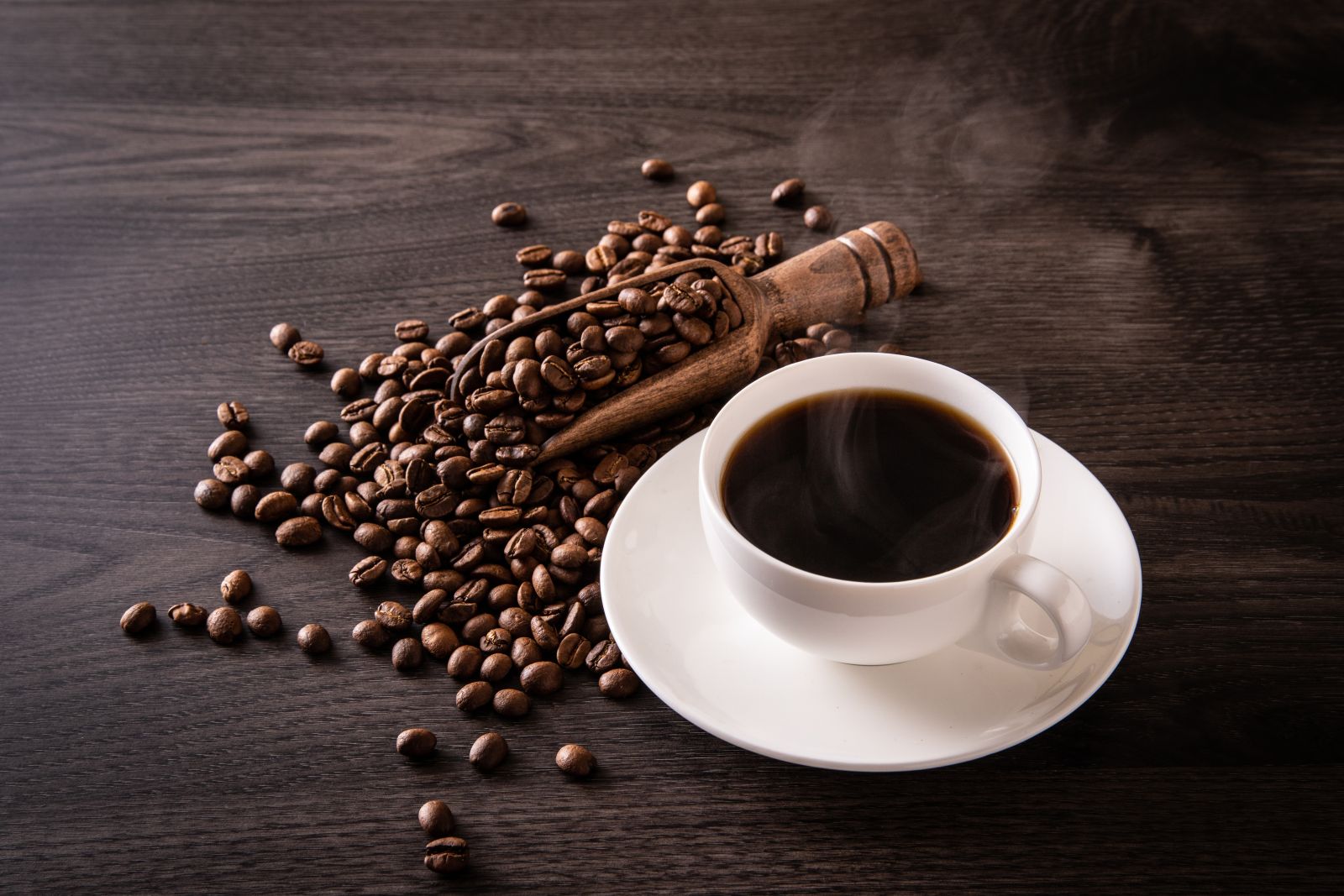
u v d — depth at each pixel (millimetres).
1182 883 535
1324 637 586
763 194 768
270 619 614
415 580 621
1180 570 607
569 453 648
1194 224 738
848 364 574
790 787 563
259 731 587
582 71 847
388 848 556
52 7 936
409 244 759
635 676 588
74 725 592
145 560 643
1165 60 825
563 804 563
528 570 621
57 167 811
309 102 841
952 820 552
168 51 879
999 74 824
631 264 713
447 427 654
